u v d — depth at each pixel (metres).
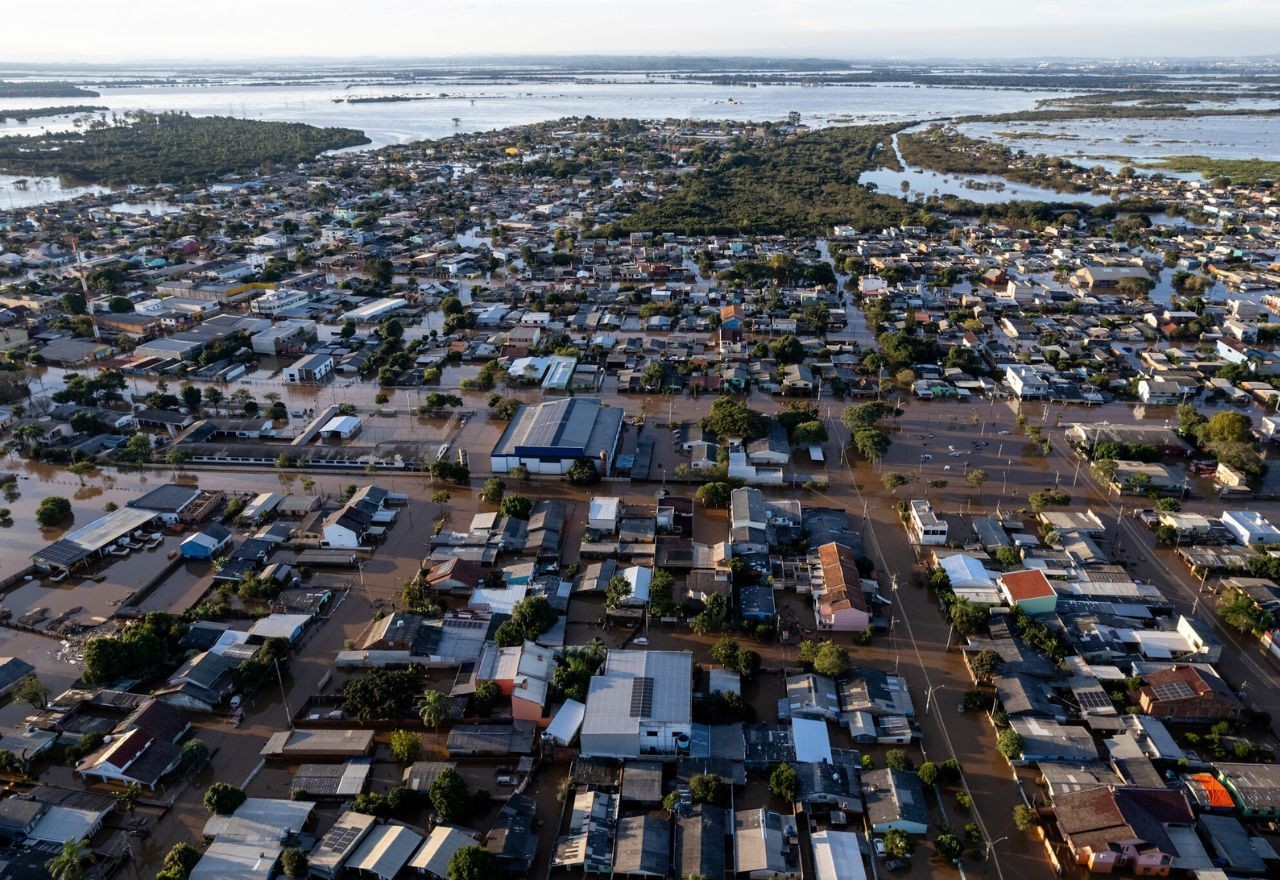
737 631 94.44
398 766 75.81
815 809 70.75
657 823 68.00
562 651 87.88
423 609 94.88
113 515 114.44
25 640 92.44
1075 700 82.25
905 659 89.69
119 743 73.75
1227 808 69.56
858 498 123.50
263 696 84.50
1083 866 65.75
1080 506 120.56
